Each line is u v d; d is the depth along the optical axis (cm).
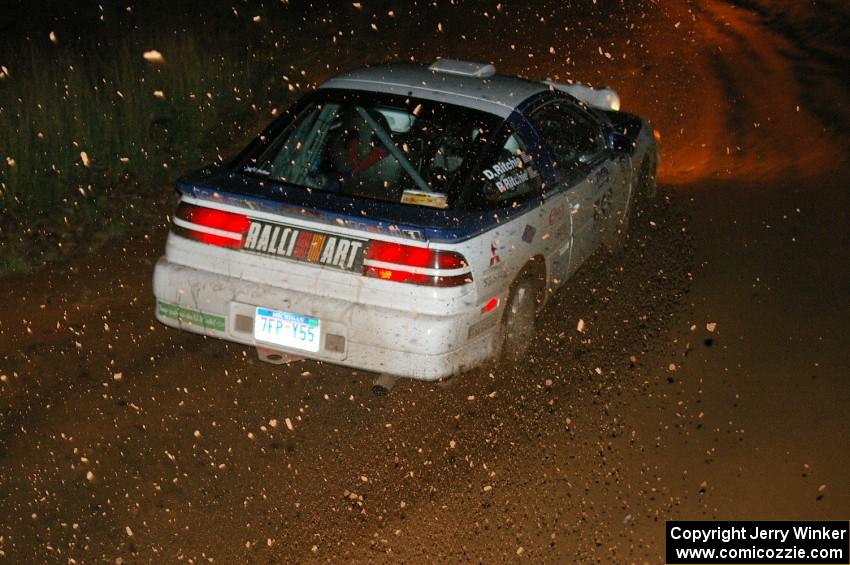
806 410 418
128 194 723
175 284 412
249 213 401
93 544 334
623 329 506
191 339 494
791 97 1324
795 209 696
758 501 357
